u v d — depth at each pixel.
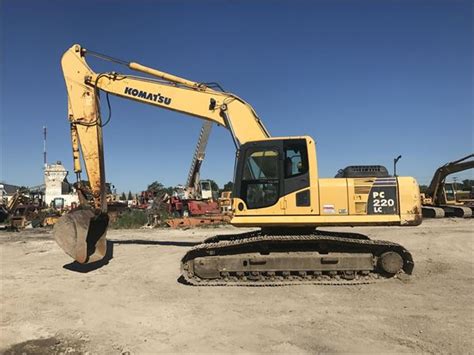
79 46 12.70
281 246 10.02
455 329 6.44
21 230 23.22
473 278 9.88
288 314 7.29
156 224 24.56
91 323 7.01
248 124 11.98
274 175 10.01
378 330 6.44
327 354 5.58
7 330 6.70
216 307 7.77
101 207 11.96
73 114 12.49
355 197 9.84
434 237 17.05
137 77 12.58
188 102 12.38
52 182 52.03
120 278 10.26
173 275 10.53
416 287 9.02
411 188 9.88
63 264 12.03
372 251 9.76
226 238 10.67
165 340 6.21
